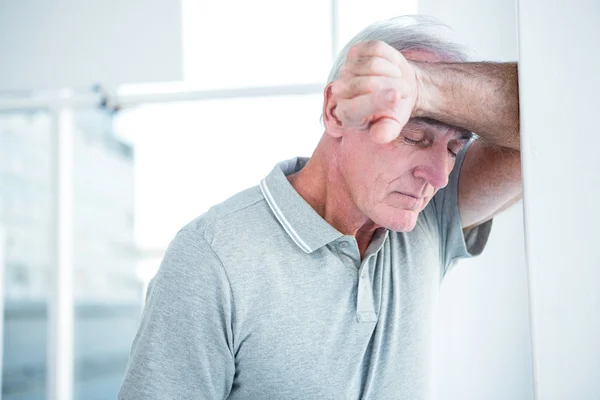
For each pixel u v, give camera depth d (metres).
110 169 5.68
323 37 2.46
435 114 0.79
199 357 0.88
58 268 2.62
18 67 2.57
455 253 1.08
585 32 0.62
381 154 0.84
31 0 2.57
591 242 0.61
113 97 2.52
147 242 4.10
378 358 0.96
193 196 3.87
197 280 0.88
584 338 0.60
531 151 0.63
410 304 0.99
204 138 3.58
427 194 0.87
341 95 0.64
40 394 4.22
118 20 2.50
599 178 0.61
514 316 1.78
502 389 1.79
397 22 0.91
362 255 0.97
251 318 0.90
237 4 2.49
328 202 0.94
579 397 0.60
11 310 4.22
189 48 2.48
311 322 0.91
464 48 0.91
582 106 0.62
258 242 0.91
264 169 3.03
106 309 6.09
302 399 0.92
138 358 0.88
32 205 4.28
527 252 0.62
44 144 4.30
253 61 2.48
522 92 0.63
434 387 1.04
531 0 0.63
